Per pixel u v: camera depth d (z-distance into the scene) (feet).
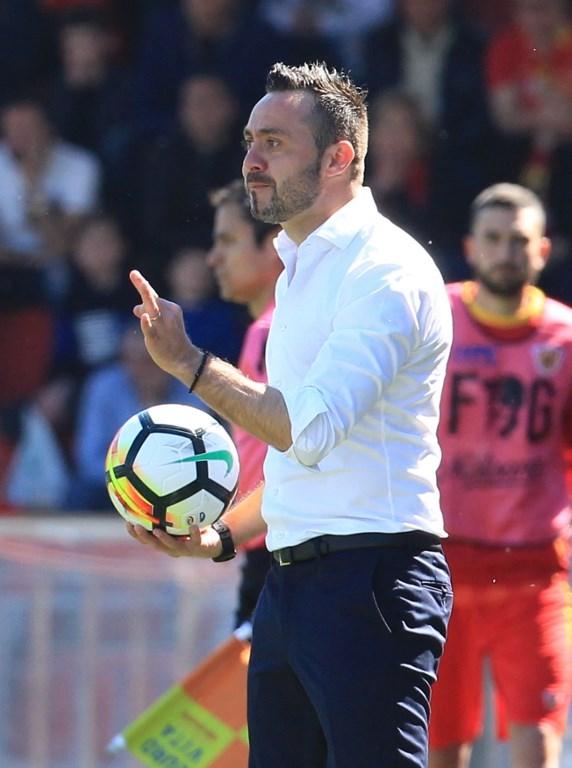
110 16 108.27
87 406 91.40
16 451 94.38
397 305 38.93
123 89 103.86
